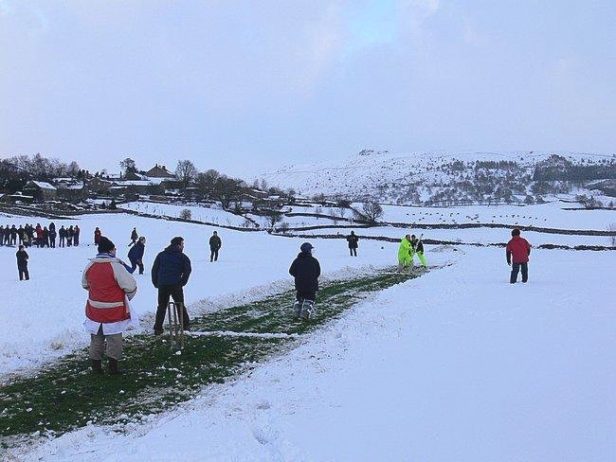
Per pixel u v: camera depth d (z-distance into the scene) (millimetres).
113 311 9055
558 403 6477
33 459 5922
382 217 77125
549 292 15898
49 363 9844
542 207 97125
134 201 92125
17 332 12078
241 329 12781
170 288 11539
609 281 18375
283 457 5539
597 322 11070
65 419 7156
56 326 12797
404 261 27062
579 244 52688
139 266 24969
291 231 65688
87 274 9172
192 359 10008
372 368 8727
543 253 36031
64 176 126750
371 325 12547
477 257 32719
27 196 88375
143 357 10164
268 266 28031
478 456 5254
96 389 8344
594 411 6148
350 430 6113
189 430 6430
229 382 8680
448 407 6613
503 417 6176
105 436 6578
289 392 7809
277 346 11078
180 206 88688
